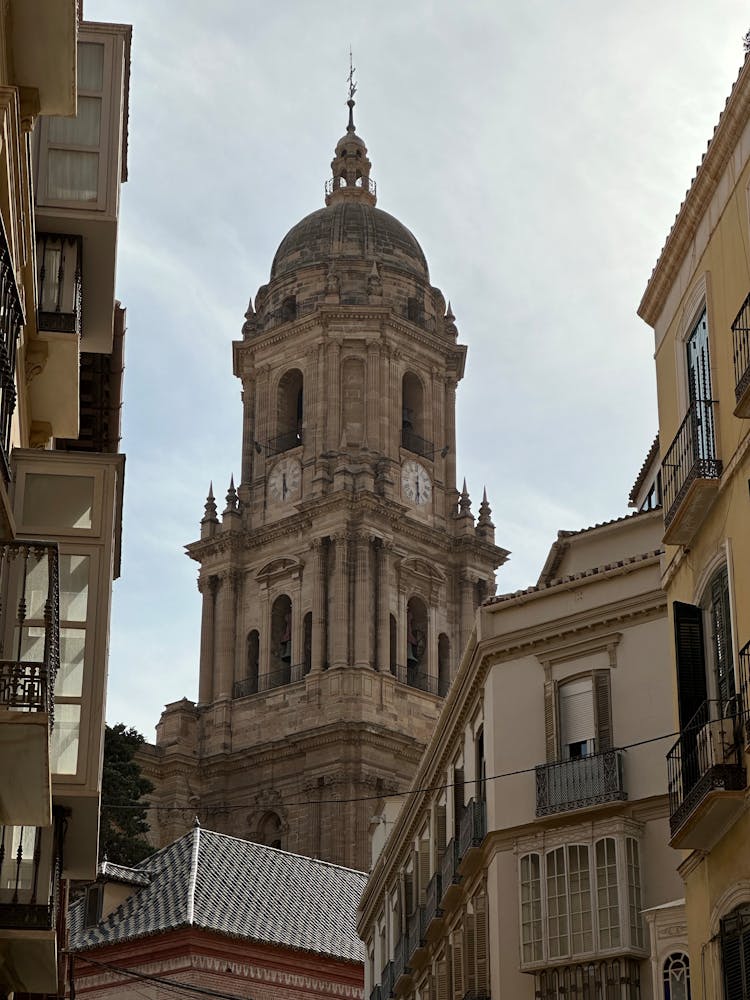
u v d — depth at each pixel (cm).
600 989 3825
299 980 6488
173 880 6656
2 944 2512
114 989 6275
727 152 2745
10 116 2122
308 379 11400
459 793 4747
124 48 2870
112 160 2800
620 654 4138
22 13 2241
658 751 3984
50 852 2520
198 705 10819
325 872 7350
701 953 2673
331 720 10238
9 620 2455
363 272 11856
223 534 11112
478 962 4194
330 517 10762
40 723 1978
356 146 12888
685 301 2950
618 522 4491
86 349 3088
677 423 2966
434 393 11719
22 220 2323
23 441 2809
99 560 2573
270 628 10838
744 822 2497
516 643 4303
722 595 2697
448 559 11212
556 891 3978
